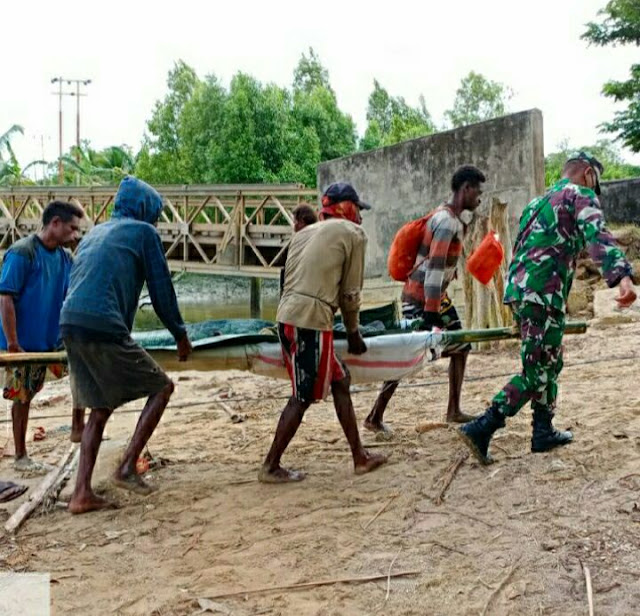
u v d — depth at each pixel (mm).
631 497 3998
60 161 41938
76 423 5414
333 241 4418
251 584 3457
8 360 4496
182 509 4336
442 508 4090
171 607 3307
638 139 23141
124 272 4344
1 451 5809
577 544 3576
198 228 18312
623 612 3047
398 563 3555
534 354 4523
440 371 7969
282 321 4449
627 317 9891
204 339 4977
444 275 5320
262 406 6961
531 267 4523
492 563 3486
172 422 6492
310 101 31016
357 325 4621
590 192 4422
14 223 22703
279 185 16344
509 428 5383
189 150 29953
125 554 3840
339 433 5699
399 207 11984
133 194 4586
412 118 42281
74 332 4238
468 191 5230
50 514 4406
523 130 9914
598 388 6438
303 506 4270
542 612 3092
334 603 3264
